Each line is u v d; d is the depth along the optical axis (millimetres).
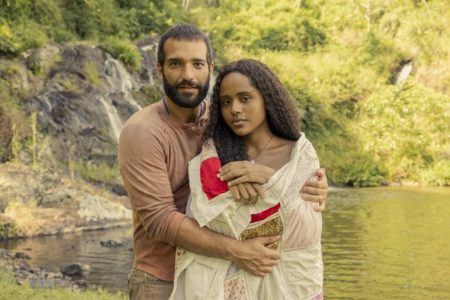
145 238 2977
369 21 31141
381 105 27109
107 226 12805
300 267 2781
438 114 26969
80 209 12797
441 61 30000
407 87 28531
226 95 2795
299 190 2752
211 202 2697
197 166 2830
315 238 2809
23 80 17984
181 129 2973
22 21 20562
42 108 17484
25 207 12195
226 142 2834
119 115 19219
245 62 2828
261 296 2758
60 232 12008
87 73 19266
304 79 28156
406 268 8430
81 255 9562
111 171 16875
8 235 11336
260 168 2695
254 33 30406
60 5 23609
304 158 2787
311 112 26906
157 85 21797
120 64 20953
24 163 15867
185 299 2809
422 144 26344
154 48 24016
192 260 2768
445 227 12109
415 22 30703
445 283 7566
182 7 31359
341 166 24734
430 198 18312
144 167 2834
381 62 29656
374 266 8547
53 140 17000
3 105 16156
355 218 13578
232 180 2691
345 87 28125
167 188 2854
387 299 6879
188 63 2953
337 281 7691
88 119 18016
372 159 25781
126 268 8594
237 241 2699
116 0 26984
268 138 2865
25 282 6738
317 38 30656
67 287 7105
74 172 16156
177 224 2756
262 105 2799
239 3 32219
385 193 20359
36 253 9711
